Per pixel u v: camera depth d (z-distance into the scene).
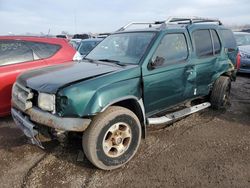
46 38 5.82
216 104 5.52
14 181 3.25
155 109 4.13
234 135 4.44
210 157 3.73
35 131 3.29
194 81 4.71
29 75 3.77
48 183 3.20
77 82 3.20
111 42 4.67
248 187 3.05
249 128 4.73
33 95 3.42
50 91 3.15
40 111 3.27
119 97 3.38
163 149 3.98
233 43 6.05
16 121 3.73
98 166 3.34
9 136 4.51
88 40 10.72
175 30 4.36
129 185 3.13
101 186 3.13
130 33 4.52
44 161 3.67
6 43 5.22
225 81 5.49
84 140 3.24
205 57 4.95
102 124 3.23
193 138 4.34
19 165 3.59
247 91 7.40
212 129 4.71
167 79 4.08
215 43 5.34
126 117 3.46
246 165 3.51
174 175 3.31
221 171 3.37
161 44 4.06
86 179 3.27
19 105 3.58
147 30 4.37
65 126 3.05
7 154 3.89
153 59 3.88
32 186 3.14
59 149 3.98
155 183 3.16
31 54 5.39
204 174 3.31
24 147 4.09
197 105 5.12
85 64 4.08
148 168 3.47
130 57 3.99
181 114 4.59
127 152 3.56
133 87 3.57
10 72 5.01
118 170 3.45
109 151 3.40
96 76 3.36
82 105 3.08
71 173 3.39
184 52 4.47
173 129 4.71
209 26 5.27
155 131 4.62
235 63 6.04
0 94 4.95
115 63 3.97
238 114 5.45
